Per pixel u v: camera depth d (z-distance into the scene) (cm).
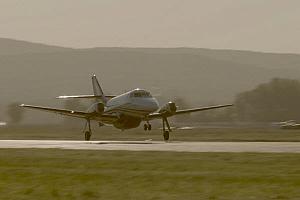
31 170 14350
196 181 11781
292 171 13025
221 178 12075
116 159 16500
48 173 13625
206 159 15938
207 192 10475
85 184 11769
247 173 12812
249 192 10381
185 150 19575
